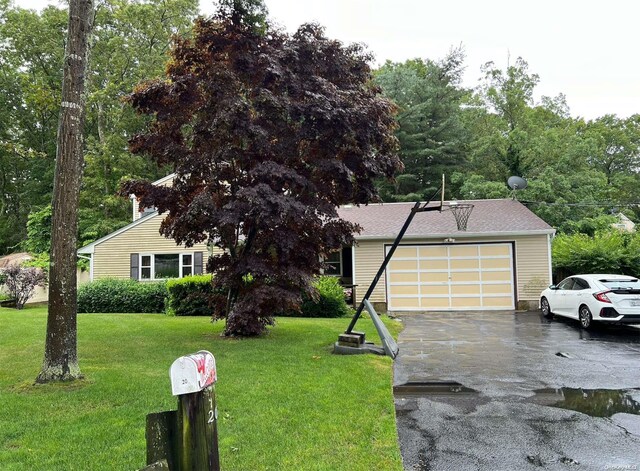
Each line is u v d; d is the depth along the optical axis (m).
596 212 23.45
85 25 5.80
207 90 7.77
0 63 29.72
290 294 8.56
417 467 3.67
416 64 37.22
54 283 5.56
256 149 8.17
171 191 8.84
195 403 2.02
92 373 5.95
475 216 17.05
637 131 41.31
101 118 28.95
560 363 7.32
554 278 17.39
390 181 9.34
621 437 4.29
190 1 29.92
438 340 9.57
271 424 4.23
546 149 26.34
